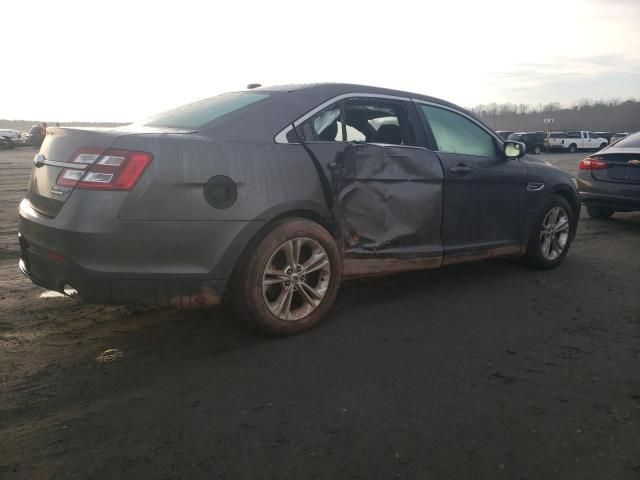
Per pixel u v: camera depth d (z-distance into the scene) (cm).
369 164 368
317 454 222
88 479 206
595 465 218
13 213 848
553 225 518
